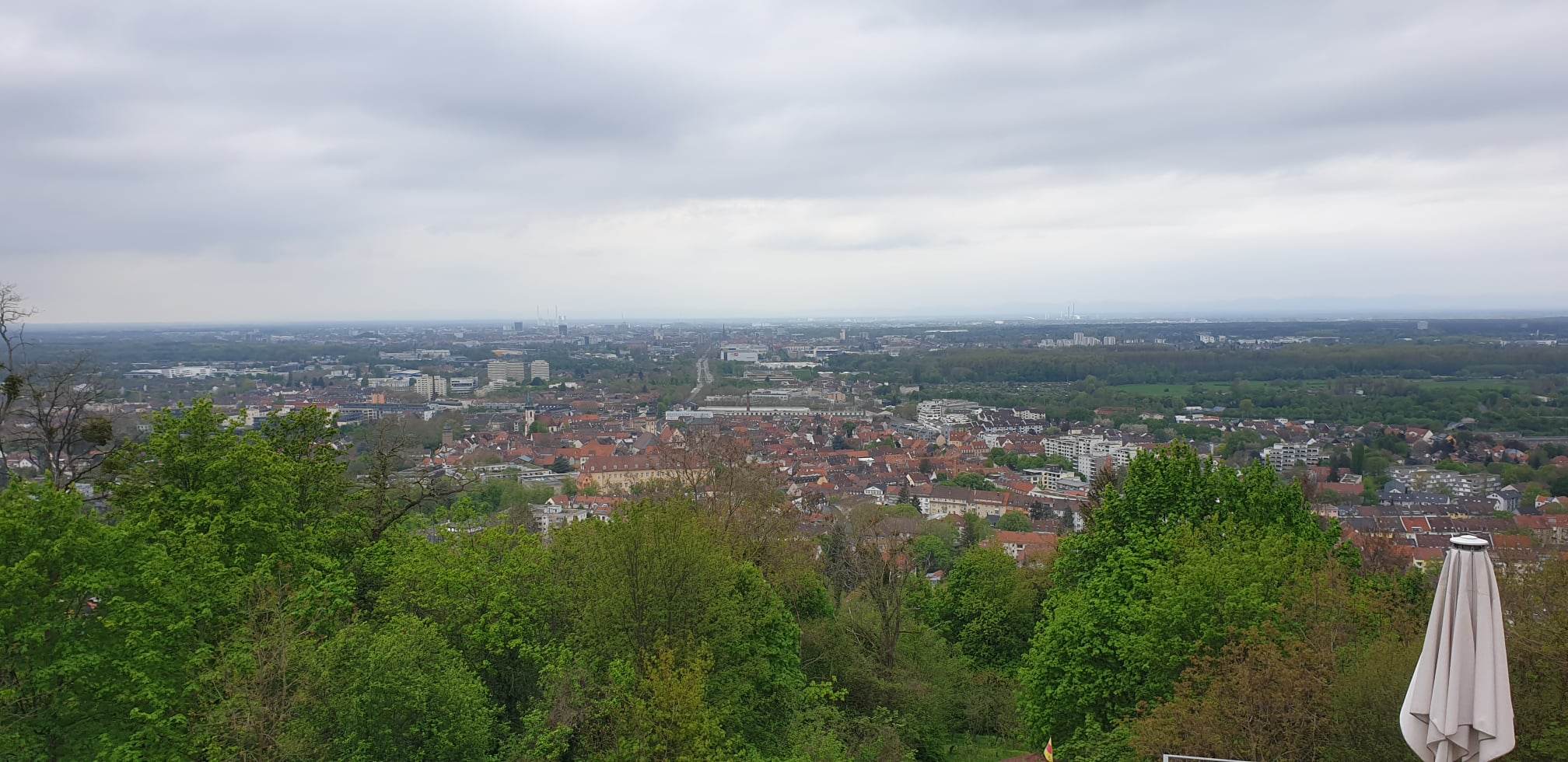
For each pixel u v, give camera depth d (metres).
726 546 53.72
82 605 31.66
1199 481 50.97
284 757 28.67
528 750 34.88
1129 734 38.72
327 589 38.91
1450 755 20.98
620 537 41.94
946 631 78.31
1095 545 51.44
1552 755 28.08
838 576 83.50
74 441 48.75
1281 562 39.97
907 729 56.09
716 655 43.44
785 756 43.78
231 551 40.03
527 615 42.38
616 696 36.25
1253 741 30.61
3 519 29.34
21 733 28.19
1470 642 20.48
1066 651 45.97
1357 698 29.83
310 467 49.34
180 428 41.97
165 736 29.86
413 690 31.58
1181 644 39.03
